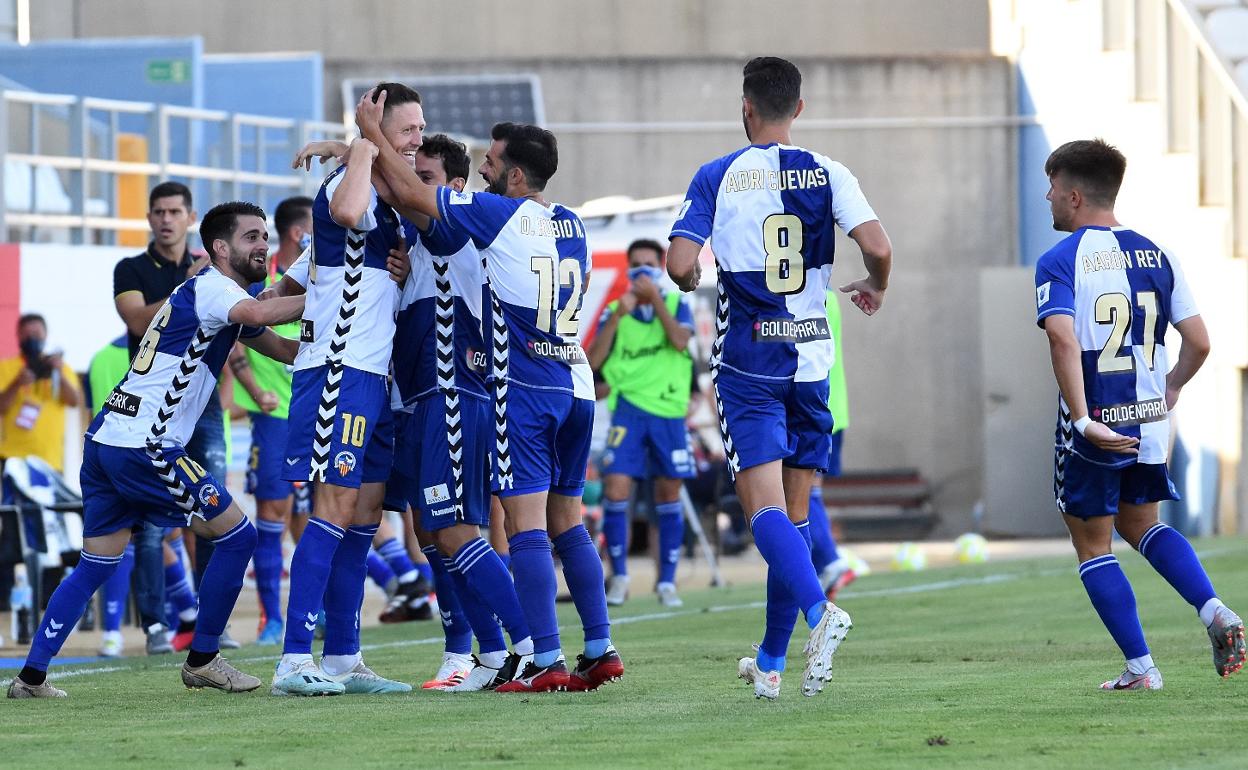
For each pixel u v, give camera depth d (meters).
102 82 49.56
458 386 17.67
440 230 17.16
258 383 27.83
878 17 66.69
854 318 63.88
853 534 62.06
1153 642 22.81
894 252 63.91
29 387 33.38
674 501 34.62
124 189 39.22
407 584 31.73
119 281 24.31
